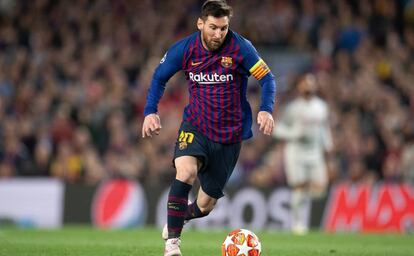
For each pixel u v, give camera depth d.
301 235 40.66
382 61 71.12
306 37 75.94
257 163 61.28
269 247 30.75
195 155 23.27
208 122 23.56
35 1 80.38
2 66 73.44
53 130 62.97
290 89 68.38
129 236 37.47
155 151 61.06
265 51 76.12
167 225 22.84
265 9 77.88
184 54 23.48
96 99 66.94
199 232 42.66
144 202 53.41
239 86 23.72
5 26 79.31
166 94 66.88
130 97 67.62
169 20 77.50
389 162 59.78
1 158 61.81
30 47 77.06
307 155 48.03
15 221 54.78
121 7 79.00
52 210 54.38
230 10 22.64
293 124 47.88
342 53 71.31
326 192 52.34
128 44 75.75
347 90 67.44
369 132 62.91
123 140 61.72
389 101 64.88
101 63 71.69
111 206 53.69
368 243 35.06
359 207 51.75
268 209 52.44
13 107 67.44
